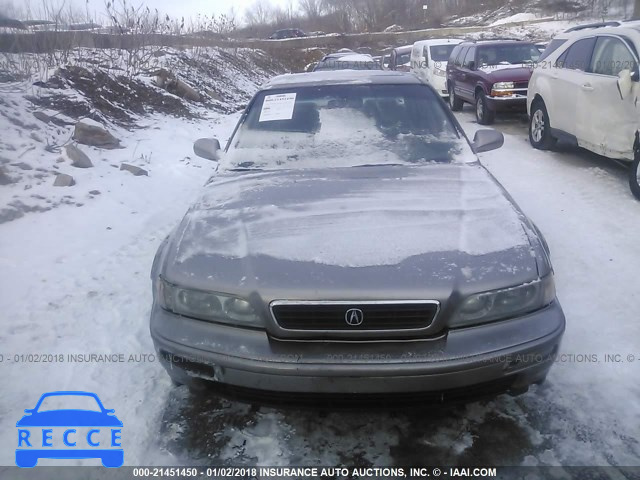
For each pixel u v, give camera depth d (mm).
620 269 3887
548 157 7480
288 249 2395
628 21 7844
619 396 2598
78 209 5320
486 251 2363
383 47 34219
